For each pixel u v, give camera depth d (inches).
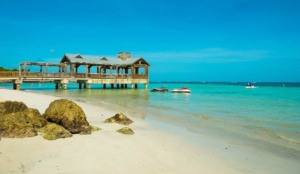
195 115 866.8
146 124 668.7
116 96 1604.3
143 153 406.6
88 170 327.6
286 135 586.9
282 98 1705.2
